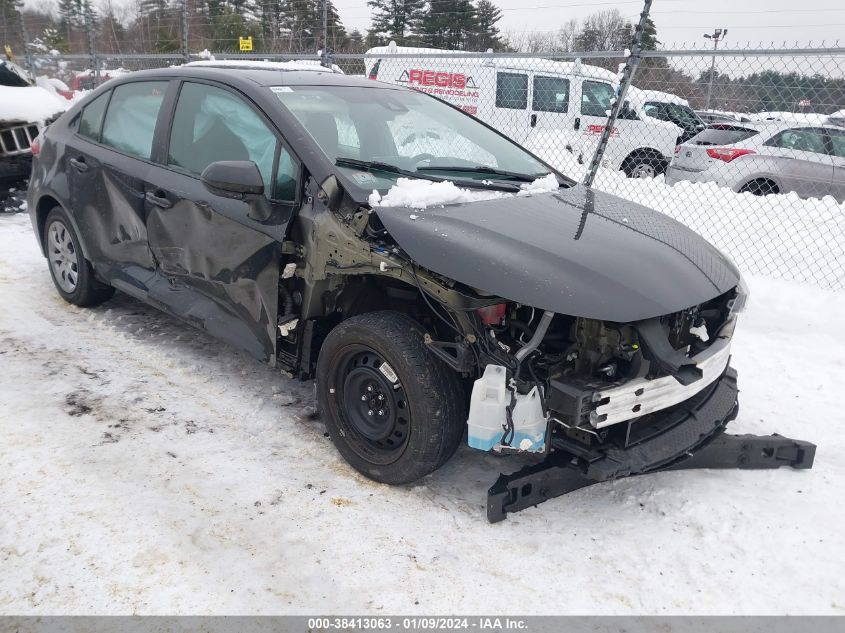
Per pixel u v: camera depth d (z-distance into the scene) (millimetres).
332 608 2291
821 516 2916
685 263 2904
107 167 4180
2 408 3436
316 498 2881
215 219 3434
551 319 2531
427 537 2670
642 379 2576
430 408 2709
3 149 7680
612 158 11422
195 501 2809
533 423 2535
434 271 2613
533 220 2982
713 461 3193
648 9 5844
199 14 14258
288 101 3453
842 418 3850
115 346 4301
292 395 3793
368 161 3285
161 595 2299
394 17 12695
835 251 6766
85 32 18938
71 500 2760
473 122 4238
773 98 6418
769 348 4840
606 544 2682
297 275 3160
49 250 4961
